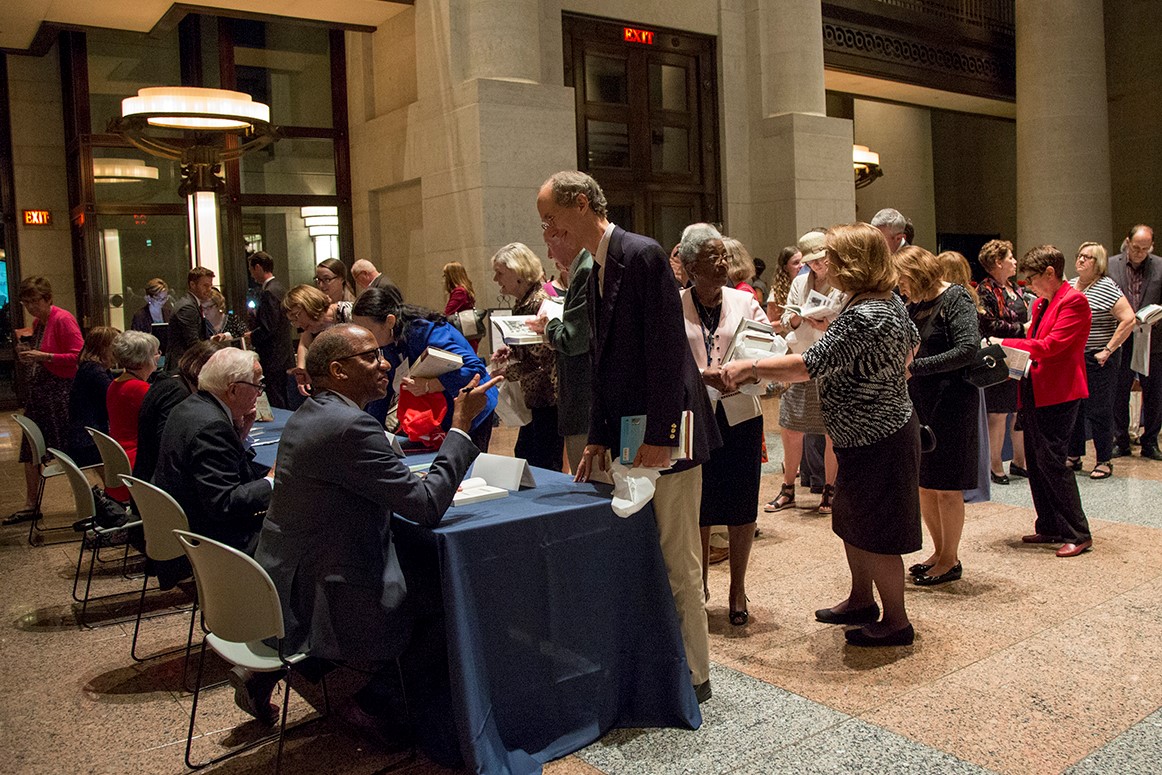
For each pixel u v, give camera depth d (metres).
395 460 2.77
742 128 12.47
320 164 11.62
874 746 2.91
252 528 3.70
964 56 15.57
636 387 2.99
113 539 4.79
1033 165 14.98
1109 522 5.45
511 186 9.55
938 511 4.47
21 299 6.61
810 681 3.42
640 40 11.66
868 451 3.55
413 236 10.79
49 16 9.46
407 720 2.97
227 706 3.48
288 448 2.83
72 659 4.01
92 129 11.70
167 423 3.73
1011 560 4.79
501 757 2.72
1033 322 4.97
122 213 11.84
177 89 8.04
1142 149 17.44
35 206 12.54
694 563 3.20
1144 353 7.11
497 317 4.13
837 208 12.49
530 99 9.66
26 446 6.41
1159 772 2.69
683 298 4.02
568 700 2.97
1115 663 3.45
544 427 4.63
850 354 3.38
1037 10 14.80
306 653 2.76
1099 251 6.64
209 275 7.36
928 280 4.15
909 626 3.71
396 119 10.62
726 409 3.86
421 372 4.00
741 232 12.49
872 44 14.19
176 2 9.24
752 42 12.43
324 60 11.63
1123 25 17.52
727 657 3.68
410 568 3.08
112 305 11.87
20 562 5.59
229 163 11.11
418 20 10.12
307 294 5.82
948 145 21.28
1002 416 6.55
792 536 5.39
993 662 3.51
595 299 3.09
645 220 11.81
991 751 2.85
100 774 2.99
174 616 4.57
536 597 2.89
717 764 2.85
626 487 2.86
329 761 3.00
